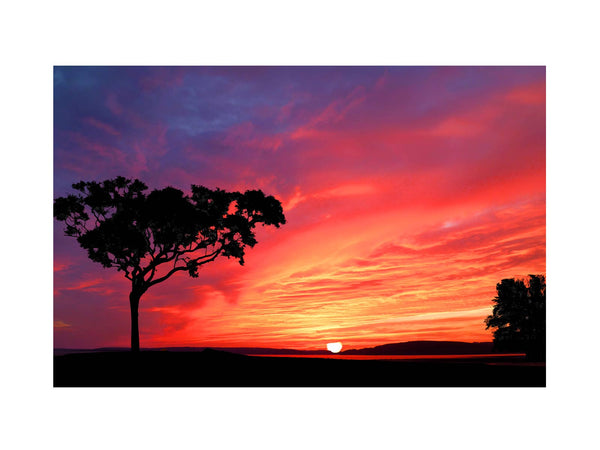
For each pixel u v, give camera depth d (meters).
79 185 22.75
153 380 19.84
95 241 22.22
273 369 21.73
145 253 23.16
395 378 20.47
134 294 23.34
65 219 22.86
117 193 23.22
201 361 22.66
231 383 19.61
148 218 22.28
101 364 21.91
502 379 20.19
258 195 23.67
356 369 22.02
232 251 23.80
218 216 23.36
